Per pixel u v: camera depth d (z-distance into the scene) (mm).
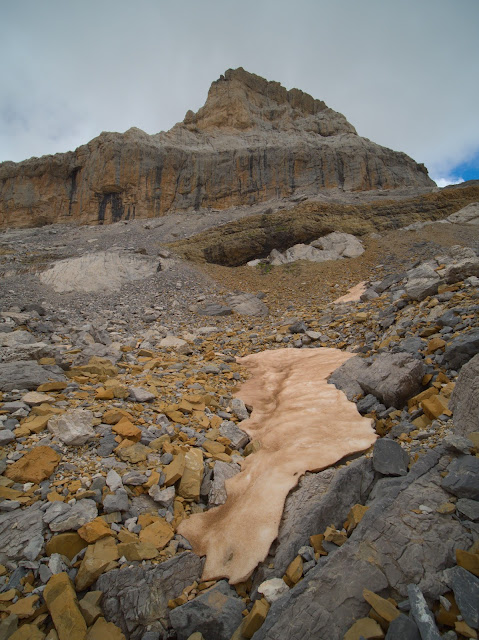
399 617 2396
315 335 11164
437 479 3535
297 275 20031
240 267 22875
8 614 2729
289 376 8141
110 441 4734
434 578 2646
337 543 3248
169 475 4234
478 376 4305
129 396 6207
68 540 3326
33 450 4219
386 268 18328
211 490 4309
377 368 6395
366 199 31266
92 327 11828
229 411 6520
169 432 5223
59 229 37781
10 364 6422
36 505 3621
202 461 4691
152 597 3049
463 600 2441
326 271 19781
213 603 2965
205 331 13469
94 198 40094
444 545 2857
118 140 40344
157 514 3895
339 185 38719
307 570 3057
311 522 3463
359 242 22641
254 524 3594
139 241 27984
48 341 10820
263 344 11773
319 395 6586
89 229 35625
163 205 39375
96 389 6430
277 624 2619
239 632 2740
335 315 13352
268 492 3934
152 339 11969
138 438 4895
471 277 9781
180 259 23297
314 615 2615
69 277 18141
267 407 6688
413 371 5789
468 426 4148
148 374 7926
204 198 39875
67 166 42906
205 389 7273
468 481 3264
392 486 3619
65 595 2855
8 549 3178
